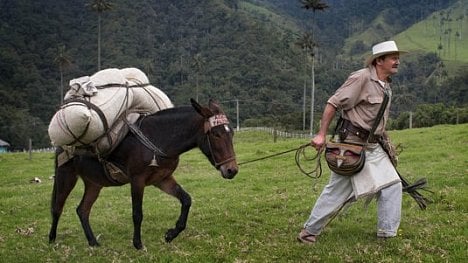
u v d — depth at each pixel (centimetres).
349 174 881
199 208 1370
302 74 14150
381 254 866
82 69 13912
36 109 11544
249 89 13012
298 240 964
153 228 1169
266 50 14675
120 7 16975
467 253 852
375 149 890
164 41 16212
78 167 1038
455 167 1812
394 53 870
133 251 975
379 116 870
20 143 9481
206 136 930
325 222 937
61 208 1087
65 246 1053
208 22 16900
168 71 14300
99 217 1341
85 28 16075
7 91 11625
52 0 17062
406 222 1073
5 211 1524
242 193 1616
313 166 2239
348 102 873
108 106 961
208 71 13875
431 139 3022
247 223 1156
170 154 951
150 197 1659
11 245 1098
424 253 871
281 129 9038
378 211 917
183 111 961
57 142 974
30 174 2806
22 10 15600
